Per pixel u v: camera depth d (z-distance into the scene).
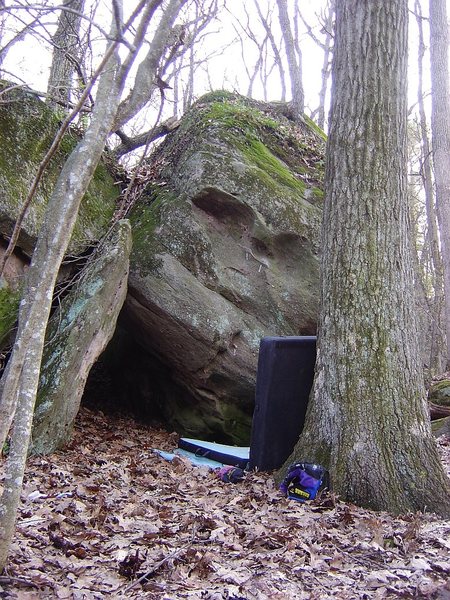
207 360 7.29
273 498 4.60
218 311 7.31
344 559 3.33
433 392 10.06
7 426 2.42
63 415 5.88
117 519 3.68
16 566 2.76
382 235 4.88
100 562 3.02
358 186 4.95
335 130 5.17
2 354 6.33
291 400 5.71
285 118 10.34
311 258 7.92
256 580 2.93
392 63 5.07
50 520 3.50
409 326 4.84
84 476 4.81
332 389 4.83
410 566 3.21
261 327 7.59
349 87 5.10
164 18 3.03
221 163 7.77
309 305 7.78
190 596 2.67
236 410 7.66
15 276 6.45
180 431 7.91
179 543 3.39
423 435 4.64
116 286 6.66
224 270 7.58
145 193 8.34
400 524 4.04
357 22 5.12
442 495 4.44
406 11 5.21
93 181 7.81
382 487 4.44
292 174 8.48
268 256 7.84
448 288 13.48
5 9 2.60
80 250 7.16
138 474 5.17
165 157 8.68
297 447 5.02
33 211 6.50
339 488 4.56
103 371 9.10
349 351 4.79
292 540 3.53
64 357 5.96
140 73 3.00
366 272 4.84
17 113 6.79
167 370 7.91
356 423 4.64
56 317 6.48
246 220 7.75
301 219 7.90
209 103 9.06
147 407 8.45
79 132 7.62
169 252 7.40
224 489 4.90
